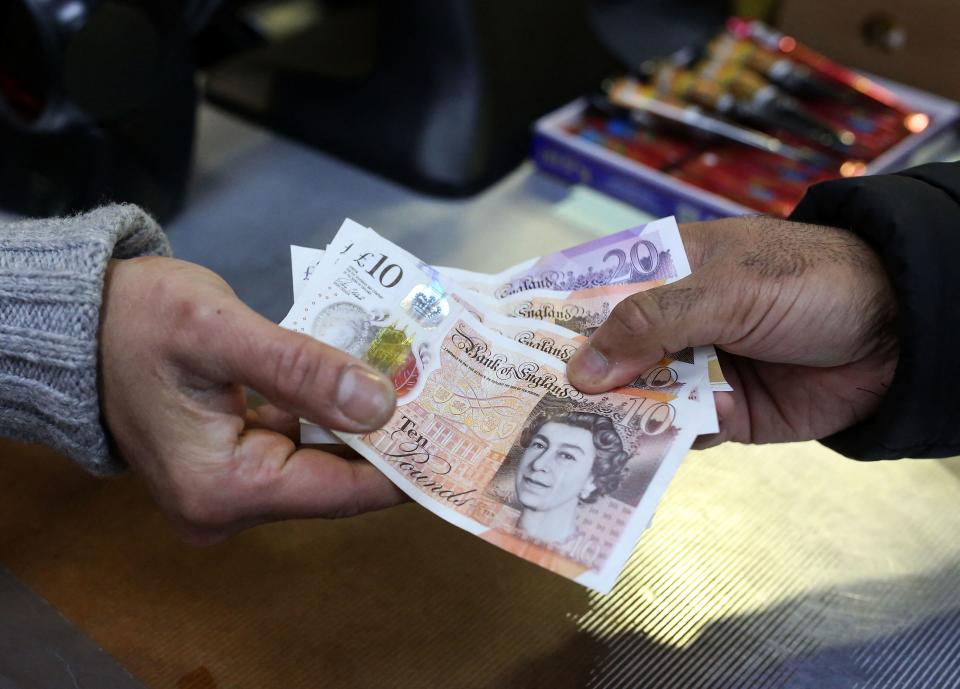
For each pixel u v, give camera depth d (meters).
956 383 0.57
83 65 0.79
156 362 0.54
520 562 0.63
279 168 1.04
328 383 0.51
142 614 0.58
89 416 0.57
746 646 0.57
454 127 0.98
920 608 0.60
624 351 0.62
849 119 1.09
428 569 0.62
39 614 0.58
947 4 1.07
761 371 0.71
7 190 0.90
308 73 1.08
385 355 0.65
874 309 0.60
